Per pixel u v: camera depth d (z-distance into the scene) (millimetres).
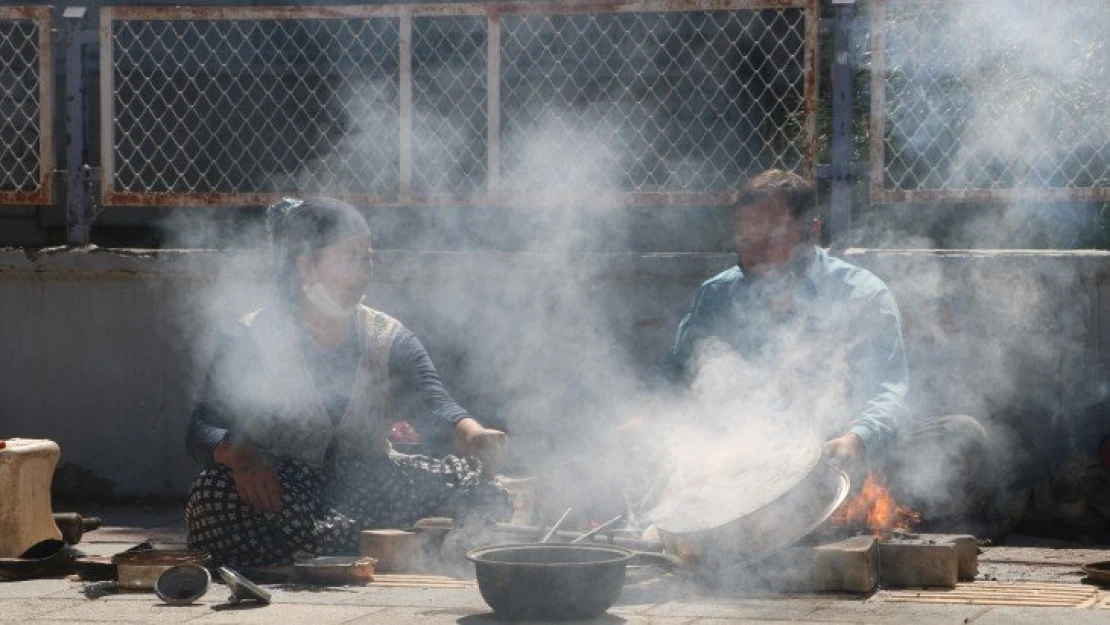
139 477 9078
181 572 5449
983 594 5426
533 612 4887
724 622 4859
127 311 9062
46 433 9148
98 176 9180
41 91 9086
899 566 5598
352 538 6109
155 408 9055
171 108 11242
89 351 9094
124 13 9023
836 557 5398
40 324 9133
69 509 8812
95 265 9000
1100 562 5801
